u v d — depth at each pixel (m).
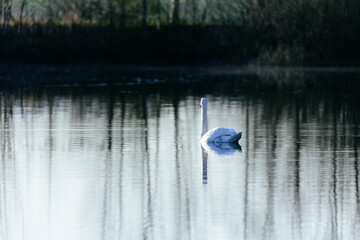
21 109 50.06
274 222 21.67
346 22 96.56
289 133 37.91
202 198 24.20
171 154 31.86
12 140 35.97
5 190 25.44
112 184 26.25
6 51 98.94
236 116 45.66
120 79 78.56
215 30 101.62
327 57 97.75
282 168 28.69
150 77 81.31
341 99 56.88
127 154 31.95
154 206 23.41
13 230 21.27
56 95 60.72
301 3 97.88
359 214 22.33
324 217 22.09
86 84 72.31
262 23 99.69
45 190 25.42
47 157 31.30
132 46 102.06
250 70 92.62
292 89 66.44
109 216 22.42
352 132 38.06
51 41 99.75
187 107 51.31
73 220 22.22
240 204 23.41
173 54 102.44
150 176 27.47
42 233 21.08
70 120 43.84
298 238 20.39
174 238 20.45
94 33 101.06
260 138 36.19
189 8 105.56
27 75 82.81
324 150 32.56
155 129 39.75
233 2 102.12
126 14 102.12
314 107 51.03
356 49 96.44
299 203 23.48
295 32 98.38
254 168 28.67
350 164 29.39
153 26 102.56
